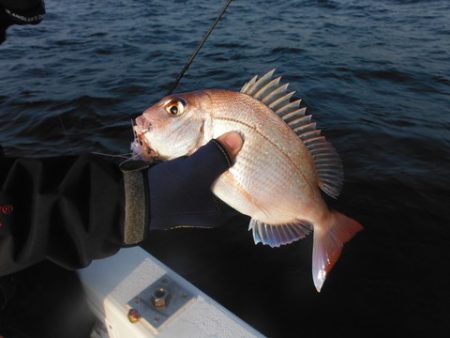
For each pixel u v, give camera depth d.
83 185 0.33
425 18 3.56
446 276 0.91
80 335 0.63
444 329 0.80
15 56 2.88
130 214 0.34
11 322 0.55
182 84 2.16
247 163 0.46
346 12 3.91
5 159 0.34
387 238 1.02
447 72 2.22
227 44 2.93
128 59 2.72
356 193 1.18
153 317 0.55
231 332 0.53
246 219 1.10
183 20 3.88
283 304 0.86
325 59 2.50
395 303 0.85
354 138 1.49
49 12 4.65
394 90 2.00
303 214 0.50
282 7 4.23
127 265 0.64
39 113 1.83
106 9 4.73
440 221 1.07
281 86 0.48
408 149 1.42
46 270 0.64
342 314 0.84
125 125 1.69
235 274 0.94
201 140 0.48
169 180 0.38
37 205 0.31
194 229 1.08
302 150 0.49
